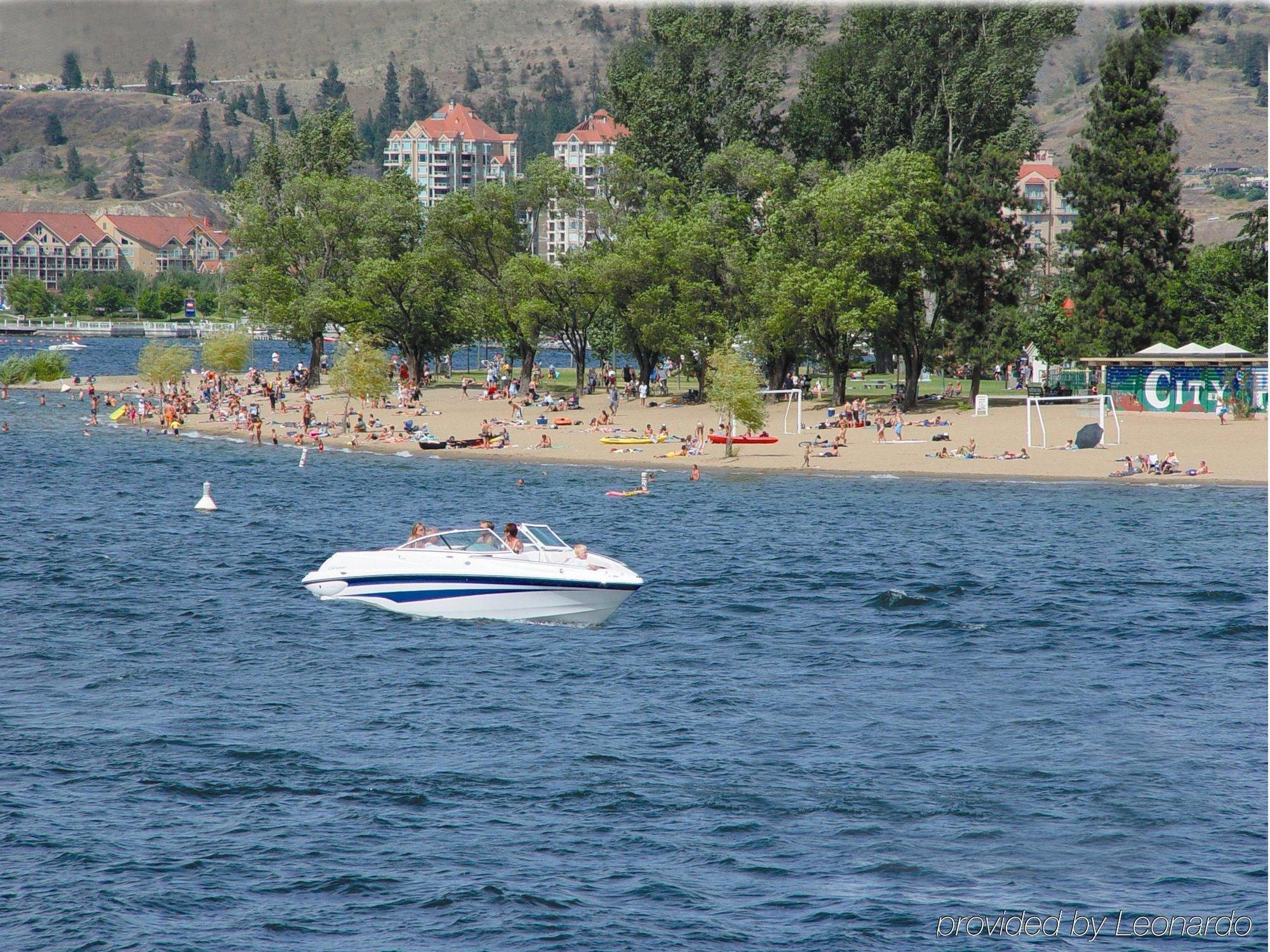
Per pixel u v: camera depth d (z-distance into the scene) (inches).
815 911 3137.3
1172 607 6565.0
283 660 5374.0
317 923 3070.9
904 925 3075.8
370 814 3705.7
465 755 4188.0
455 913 3120.1
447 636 5812.0
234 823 3644.2
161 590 6865.2
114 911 3115.2
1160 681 5103.3
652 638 5826.8
